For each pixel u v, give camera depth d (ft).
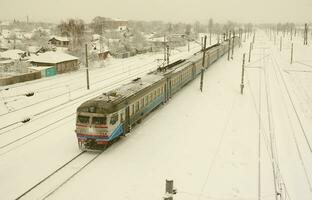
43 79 156.97
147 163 60.03
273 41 396.16
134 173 56.08
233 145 69.62
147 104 85.05
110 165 59.06
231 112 95.40
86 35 237.25
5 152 65.31
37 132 77.20
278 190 51.29
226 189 51.37
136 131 77.20
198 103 104.88
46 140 71.92
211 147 68.08
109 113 64.23
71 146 68.18
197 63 144.97
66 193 49.47
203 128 80.23
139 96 78.89
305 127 85.56
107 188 51.03
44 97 115.34
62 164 59.21
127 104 72.13
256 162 61.57
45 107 100.89
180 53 274.16
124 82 145.28
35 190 50.21
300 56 246.68
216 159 62.23
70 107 100.73
